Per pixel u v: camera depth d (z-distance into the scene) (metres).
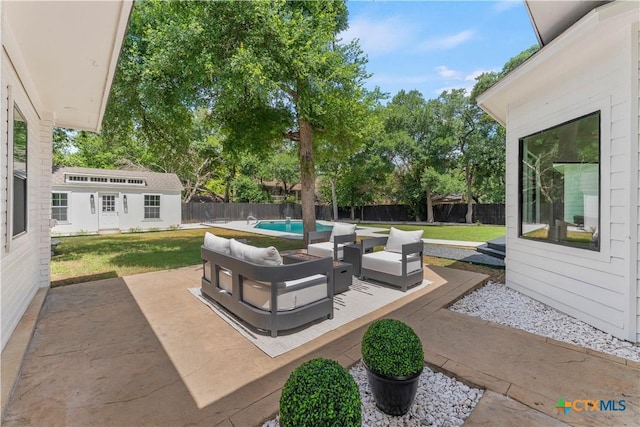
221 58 5.73
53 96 3.87
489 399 1.82
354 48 7.42
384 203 21.94
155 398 1.87
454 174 18.69
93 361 2.30
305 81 6.25
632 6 2.30
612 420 1.63
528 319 3.20
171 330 2.86
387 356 1.70
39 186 4.11
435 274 4.91
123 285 4.37
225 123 7.94
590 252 2.97
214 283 3.46
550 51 2.89
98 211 12.88
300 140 8.12
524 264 4.00
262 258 2.74
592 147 2.96
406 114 17.70
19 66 2.85
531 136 3.83
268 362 2.29
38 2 2.04
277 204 21.97
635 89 2.52
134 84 6.46
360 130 7.75
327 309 3.06
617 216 2.69
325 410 1.26
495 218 16.66
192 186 20.69
